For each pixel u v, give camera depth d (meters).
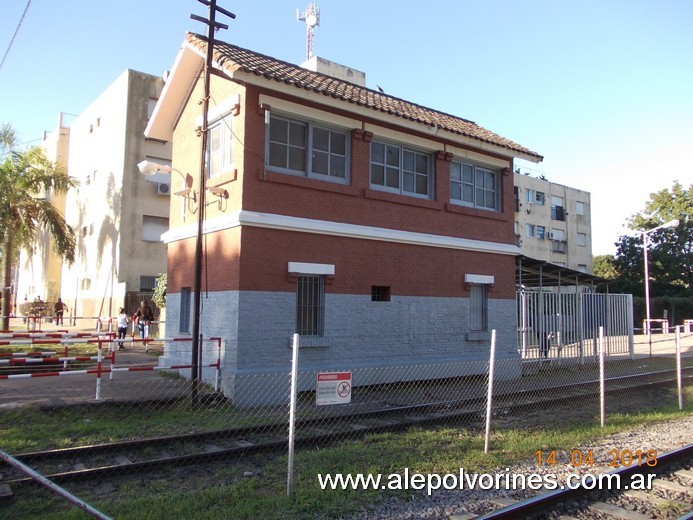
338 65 25.31
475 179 16.00
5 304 24.89
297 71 13.91
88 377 12.70
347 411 10.27
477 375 14.88
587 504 5.74
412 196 14.20
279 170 12.04
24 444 7.63
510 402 11.52
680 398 10.95
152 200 27.58
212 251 12.23
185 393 10.81
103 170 29.56
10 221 25.06
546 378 15.48
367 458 7.27
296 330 11.86
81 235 32.00
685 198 46.50
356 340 12.70
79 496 5.96
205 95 11.03
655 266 46.28
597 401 12.11
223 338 11.47
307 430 8.96
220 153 12.59
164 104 14.57
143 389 11.17
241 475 6.73
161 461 6.94
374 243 13.22
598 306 19.23
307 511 5.45
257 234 11.38
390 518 5.32
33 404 9.38
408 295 13.79
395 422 9.42
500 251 15.91
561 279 20.48
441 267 14.59
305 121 12.48
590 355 18.75
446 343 14.48
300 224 11.82
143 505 5.56
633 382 14.57
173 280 14.09
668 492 6.16
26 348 17.62
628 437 8.65
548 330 17.19
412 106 16.45
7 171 25.33
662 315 42.22
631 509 5.66
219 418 9.62
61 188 26.88
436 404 10.96
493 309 15.71
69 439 8.00
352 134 13.06
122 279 26.50
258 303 11.27
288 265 11.69
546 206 44.44
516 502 5.61
